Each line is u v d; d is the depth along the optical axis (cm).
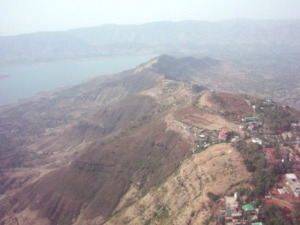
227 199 8631
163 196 10850
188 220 8650
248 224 7550
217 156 11138
